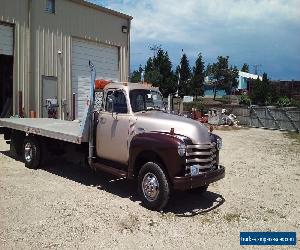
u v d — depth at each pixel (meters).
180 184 6.25
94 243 5.22
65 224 5.84
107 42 21.50
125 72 23.05
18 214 6.17
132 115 7.31
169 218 6.36
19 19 16.31
